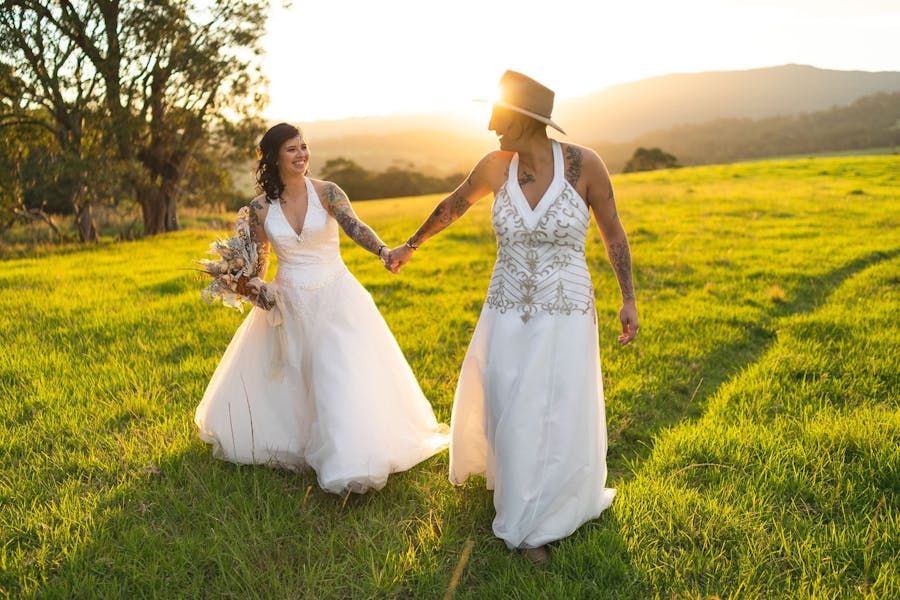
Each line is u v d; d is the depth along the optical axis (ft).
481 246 45.83
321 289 12.76
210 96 84.64
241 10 79.46
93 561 10.43
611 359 20.26
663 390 17.90
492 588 9.92
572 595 9.65
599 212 11.04
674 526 11.32
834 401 16.53
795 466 13.02
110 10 73.51
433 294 30.12
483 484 12.78
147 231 90.27
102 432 14.99
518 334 10.66
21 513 11.62
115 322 24.79
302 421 13.21
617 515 11.56
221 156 95.45
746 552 10.50
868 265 34.96
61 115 75.72
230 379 13.34
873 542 10.27
